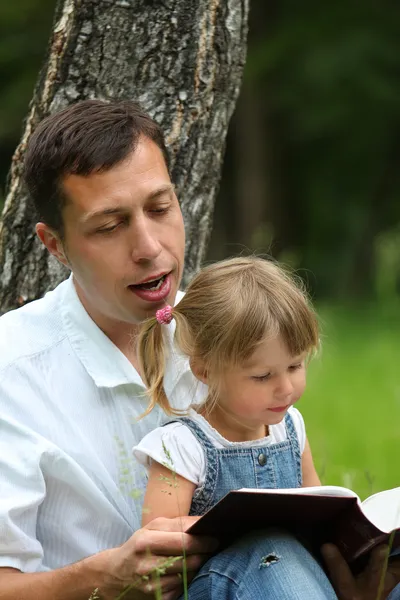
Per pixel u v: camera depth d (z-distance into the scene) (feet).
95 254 15.58
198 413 16.14
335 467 28.40
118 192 15.31
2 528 15.11
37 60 88.22
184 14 20.72
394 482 29.71
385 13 90.07
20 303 20.77
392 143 94.94
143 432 16.21
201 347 15.78
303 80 89.86
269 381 15.57
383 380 49.21
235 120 95.40
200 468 15.62
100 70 20.58
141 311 15.88
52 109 20.59
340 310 77.66
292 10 91.91
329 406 43.29
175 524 14.87
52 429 15.90
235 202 97.71
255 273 16.03
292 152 97.50
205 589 14.55
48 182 15.67
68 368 16.22
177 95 20.81
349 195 98.43
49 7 88.63
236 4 21.16
